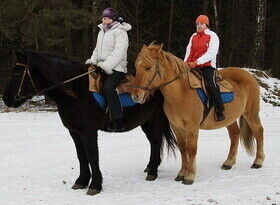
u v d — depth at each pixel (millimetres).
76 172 7676
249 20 26484
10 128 12117
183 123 6953
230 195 6289
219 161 8461
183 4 27344
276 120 13969
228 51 25875
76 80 6398
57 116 14695
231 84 7637
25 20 16875
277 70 23734
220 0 26922
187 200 6066
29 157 8812
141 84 6355
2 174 7551
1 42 18984
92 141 6453
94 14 17344
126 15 24375
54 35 16875
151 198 6234
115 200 6164
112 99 6508
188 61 7367
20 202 6090
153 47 6508
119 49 6492
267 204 5883
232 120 7547
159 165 7723
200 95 6930
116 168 7973
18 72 6168
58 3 17016
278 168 7883
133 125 7012
